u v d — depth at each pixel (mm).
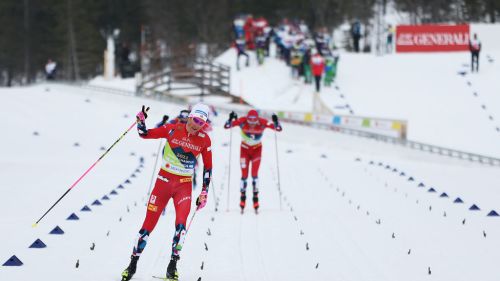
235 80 113688
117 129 80750
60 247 26594
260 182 51344
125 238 28781
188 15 190250
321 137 81562
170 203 41000
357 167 62719
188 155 21906
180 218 21484
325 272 23297
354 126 83688
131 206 38656
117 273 22406
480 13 183250
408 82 106688
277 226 32438
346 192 46312
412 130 90375
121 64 139125
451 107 96375
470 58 114250
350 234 30578
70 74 189750
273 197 43594
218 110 92438
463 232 31484
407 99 100688
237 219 34500
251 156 37000
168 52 123500
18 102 95250
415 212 37656
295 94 104812
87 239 28375
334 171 59125
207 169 22500
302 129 82688
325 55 108750
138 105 95938
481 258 25828
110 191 44875
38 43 199250
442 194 44688
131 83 128625
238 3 193000
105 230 30578
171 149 21859
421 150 76938
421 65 113250
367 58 121688
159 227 31703
